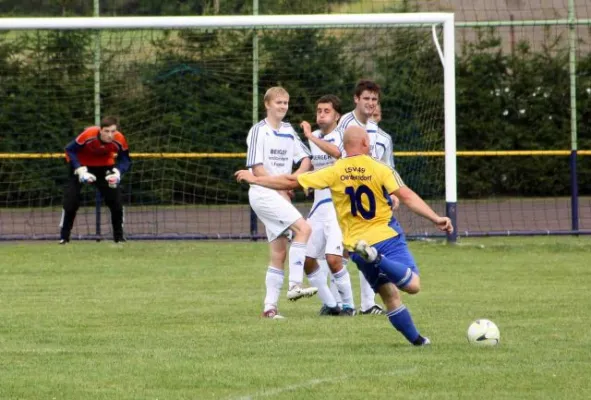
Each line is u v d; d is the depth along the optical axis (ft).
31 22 146.82
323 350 71.10
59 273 122.21
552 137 208.85
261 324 84.12
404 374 62.49
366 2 187.42
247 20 147.13
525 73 206.80
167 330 81.00
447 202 150.51
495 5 201.46
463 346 72.13
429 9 195.21
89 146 145.79
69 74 179.93
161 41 178.50
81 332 80.07
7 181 181.06
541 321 84.17
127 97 178.91
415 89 174.40
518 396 56.75
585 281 112.37
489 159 209.67
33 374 63.36
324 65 178.09
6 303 97.14
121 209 151.02
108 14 185.88
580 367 64.39
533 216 193.47
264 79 178.40
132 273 122.21
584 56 209.15
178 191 180.24
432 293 102.68
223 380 61.26
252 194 89.35
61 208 183.11
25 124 180.14
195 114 179.01
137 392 58.18
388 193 71.56
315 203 92.07
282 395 57.16
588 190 215.51
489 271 121.90
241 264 131.64
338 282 91.81
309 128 89.66
